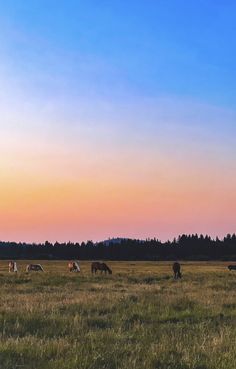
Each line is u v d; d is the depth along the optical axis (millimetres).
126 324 13703
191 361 8875
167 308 16484
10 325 12773
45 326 12797
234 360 8875
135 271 58125
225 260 160125
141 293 22797
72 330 12086
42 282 30703
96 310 16141
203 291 24422
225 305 18047
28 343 10141
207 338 11078
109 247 185500
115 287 27250
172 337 11141
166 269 68562
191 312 15914
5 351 9438
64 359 8836
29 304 16859
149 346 10188
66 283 30406
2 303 17812
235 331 11922
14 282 30969
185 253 180375
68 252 187750
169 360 8977
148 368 8500
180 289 25938
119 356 9367
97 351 9461
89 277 38031
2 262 122562
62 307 16453
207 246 185125
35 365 8633
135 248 184500
